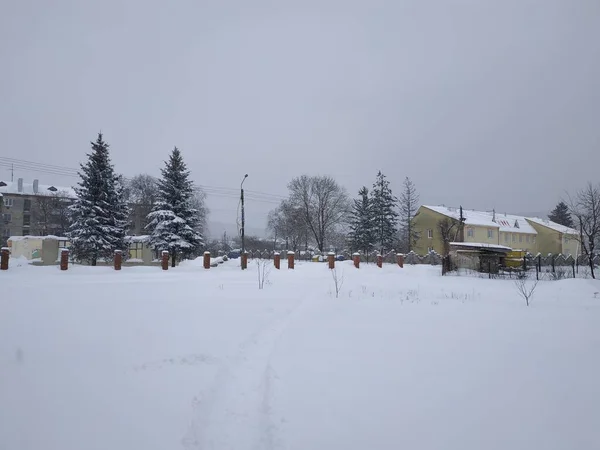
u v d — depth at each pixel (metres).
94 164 27.66
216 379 4.78
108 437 3.35
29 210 68.38
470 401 4.09
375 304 10.70
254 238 78.50
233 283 15.98
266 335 7.00
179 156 30.47
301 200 57.75
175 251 28.52
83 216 27.22
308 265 28.28
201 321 7.88
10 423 3.51
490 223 59.53
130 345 6.04
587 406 3.95
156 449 3.20
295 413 3.86
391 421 3.67
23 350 5.62
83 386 4.43
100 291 12.48
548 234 65.50
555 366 5.21
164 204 29.30
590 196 27.72
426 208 59.69
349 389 4.44
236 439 3.43
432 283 18.42
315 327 7.57
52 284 14.60
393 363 5.34
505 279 20.89
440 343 6.39
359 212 56.56
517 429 3.49
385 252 54.16
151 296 11.44
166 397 4.22
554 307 10.66
